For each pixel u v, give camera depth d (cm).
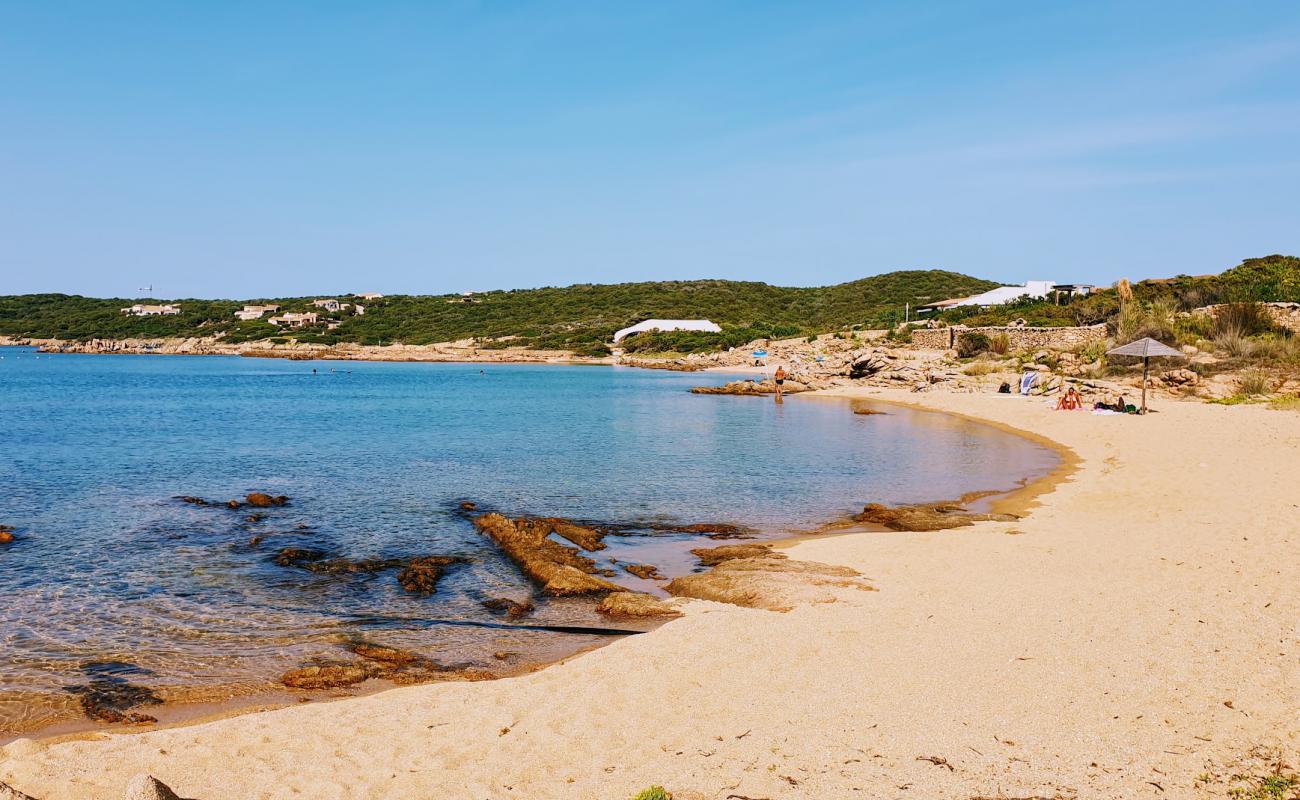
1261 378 3903
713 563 1522
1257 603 1041
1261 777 634
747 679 898
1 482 2422
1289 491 1772
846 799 632
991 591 1185
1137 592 1128
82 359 13325
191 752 765
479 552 1628
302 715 860
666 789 663
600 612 1241
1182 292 6712
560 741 769
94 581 1437
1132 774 652
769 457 2878
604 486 2344
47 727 880
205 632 1183
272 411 4906
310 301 18625
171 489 2317
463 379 8525
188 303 19612
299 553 1600
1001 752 698
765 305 15362
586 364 11550
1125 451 2594
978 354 6262
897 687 851
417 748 766
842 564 1401
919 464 2669
